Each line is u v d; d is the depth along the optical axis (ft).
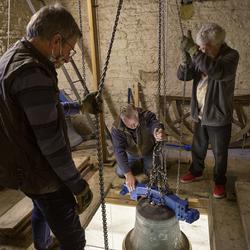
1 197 8.06
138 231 5.01
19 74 3.47
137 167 8.89
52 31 3.70
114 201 8.91
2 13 10.44
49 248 6.37
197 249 9.46
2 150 3.98
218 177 8.09
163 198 5.02
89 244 9.61
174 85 12.16
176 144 11.75
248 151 11.48
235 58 6.80
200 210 8.29
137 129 7.78
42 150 3.72
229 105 7.41
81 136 13.11
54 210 4.51
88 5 9.08
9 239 6.78
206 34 6.63
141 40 11.91
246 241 6.07
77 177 4.09
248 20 10.80
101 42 12.25
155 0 11.31
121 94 12.82
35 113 3.50
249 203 7.23
